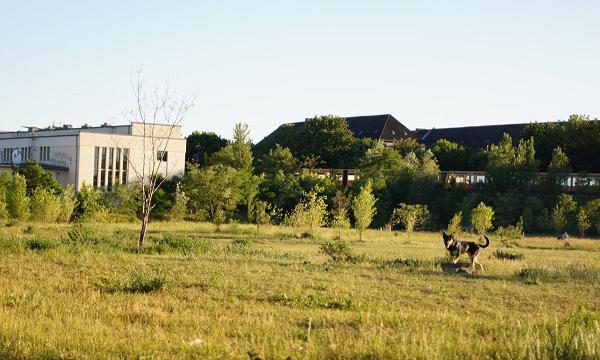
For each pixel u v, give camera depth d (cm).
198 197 6612
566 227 6388
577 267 2459
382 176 7775
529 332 958
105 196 6031
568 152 8706
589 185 7331
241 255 2566
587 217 6238
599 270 2327
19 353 872
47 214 5050
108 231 4050
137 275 1587
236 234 4641
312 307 1356
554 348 891
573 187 7400
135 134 8556
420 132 12538
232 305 1340
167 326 1102
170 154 8775
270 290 1573
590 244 4609
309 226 4872
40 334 955
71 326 1028
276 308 1320
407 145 10219
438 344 932
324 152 10094
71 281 1565
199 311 1249
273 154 9369
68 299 1298
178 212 6397
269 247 3431
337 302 1377
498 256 3259
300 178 7844
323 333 1053
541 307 1497
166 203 6438
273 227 5194
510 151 7694
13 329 967
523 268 2338
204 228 5000
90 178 8056
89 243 2623
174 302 1335
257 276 1809
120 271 1811
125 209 5862
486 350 929
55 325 1017
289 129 11538
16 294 1304
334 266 2277
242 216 7044
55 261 1984
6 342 911
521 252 3747
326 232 5006
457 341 973
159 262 2098
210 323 1118
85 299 1320
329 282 1772
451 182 8119
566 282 2009
